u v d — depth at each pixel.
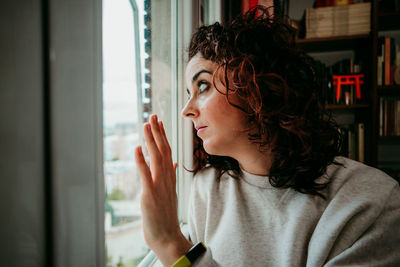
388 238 0.45
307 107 0.53
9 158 0.23
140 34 0.67
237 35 0.50
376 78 1.55
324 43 1.73
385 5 1.72
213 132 0.50
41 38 0.25
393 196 0.49
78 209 0.29
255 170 0.58
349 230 0.47
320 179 0.56
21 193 0.24
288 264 0.50
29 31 0.24
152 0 0.76
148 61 0.74
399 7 1.64
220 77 0.48
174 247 0.41
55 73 0.26
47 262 0.26
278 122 0.50
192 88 0.52
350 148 1.67
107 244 0.51
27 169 0.24
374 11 1.55
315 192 0.53
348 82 1.65
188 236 0.75
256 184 0.58
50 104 0.26
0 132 0.22
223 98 0.49
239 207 0.59
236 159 0.59
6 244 0.22
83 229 0.30
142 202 0.42
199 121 0.51
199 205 0.67
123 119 0.57
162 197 0.43
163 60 0.80
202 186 0.68
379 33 1.93
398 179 1.60
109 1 0.50
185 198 0.87
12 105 0.23
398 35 1.90
